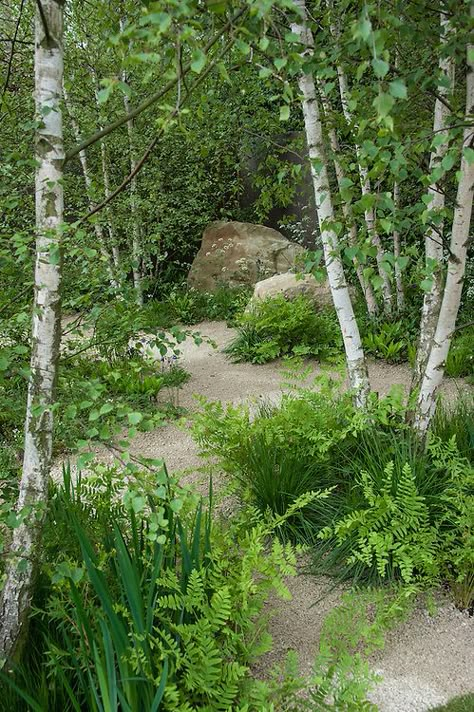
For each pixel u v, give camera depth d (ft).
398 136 8.57
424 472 10.53
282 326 23.67
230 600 7.47
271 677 8.09
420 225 10.62
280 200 17.94
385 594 9.29
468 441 12.00
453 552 9.16
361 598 8.86
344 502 11.03
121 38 5.84
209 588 7.91
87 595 7.76
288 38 6.72
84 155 25.98
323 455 11.71
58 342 7.16
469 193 10.08
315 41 11.07
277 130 19.77
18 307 8.66
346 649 7.97
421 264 13.00
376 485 10.68
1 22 16.98
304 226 36.50
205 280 35.83
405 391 18.88
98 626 7.12
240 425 12.44
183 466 14.71
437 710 7.48
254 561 8.11
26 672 7.06
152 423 6.71
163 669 6.15
